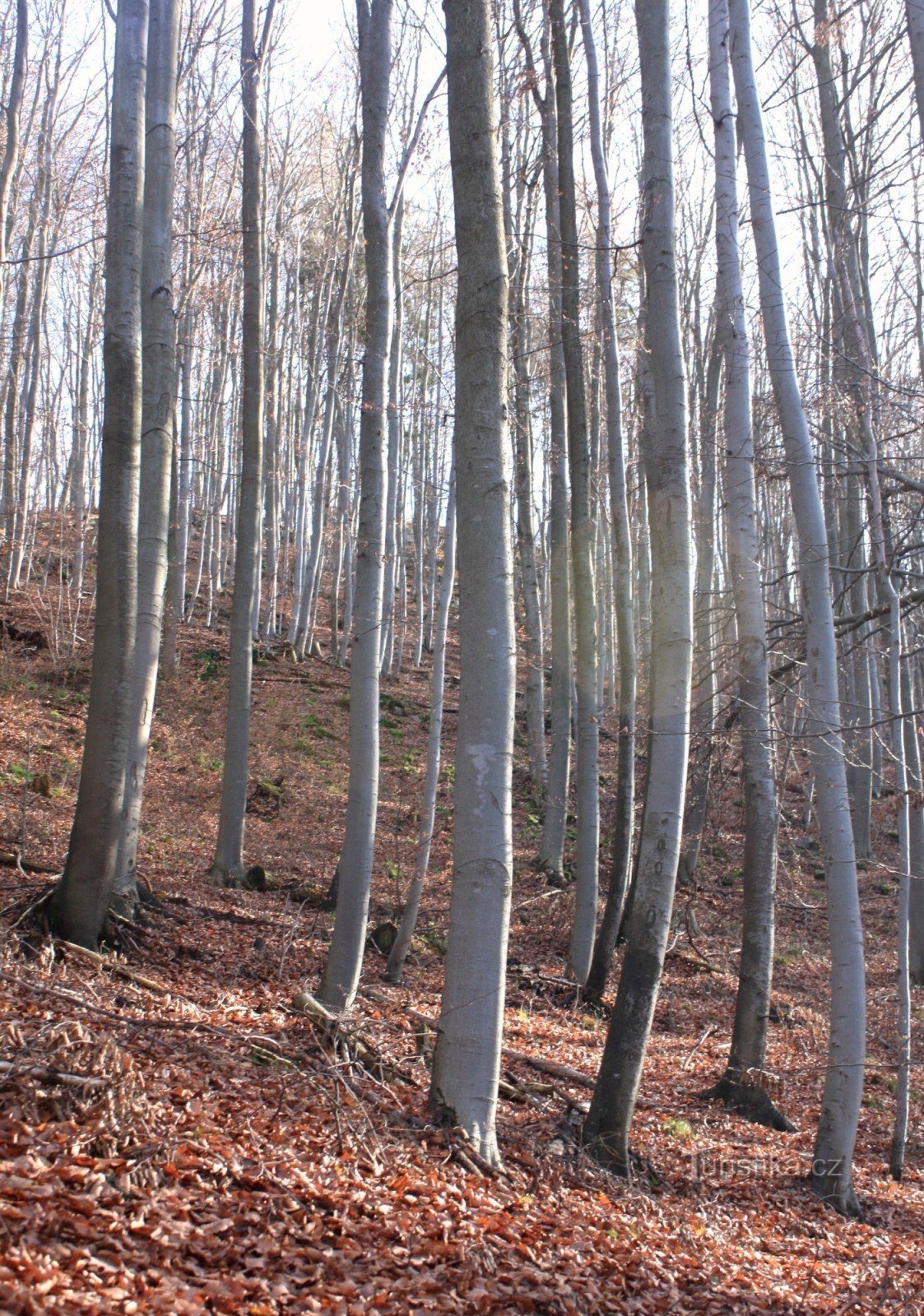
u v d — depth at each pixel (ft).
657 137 26.30
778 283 30.68
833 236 53.57
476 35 20.47
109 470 29.14
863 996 27.53
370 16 35.06
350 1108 20.17
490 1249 15.85
